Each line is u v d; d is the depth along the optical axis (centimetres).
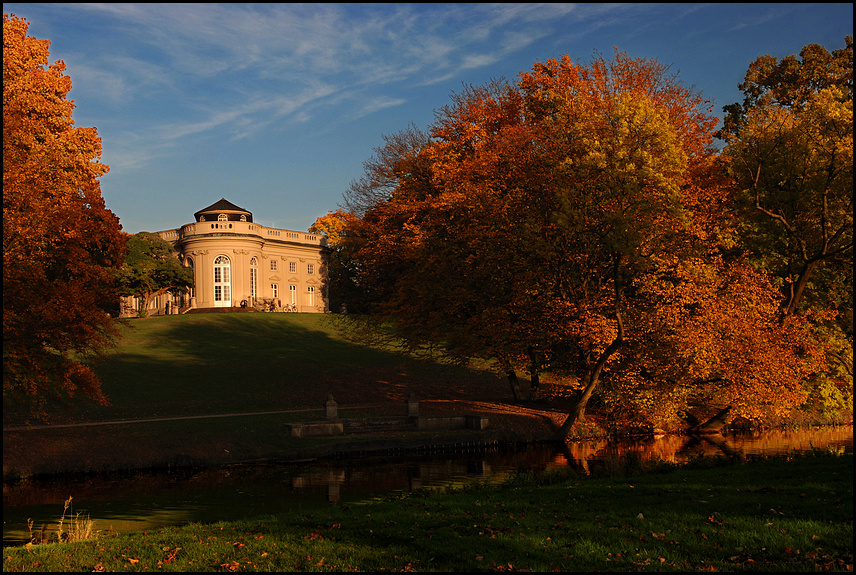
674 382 2439
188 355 4325
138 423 2466
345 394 3622
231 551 896
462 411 2930
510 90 3130
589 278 2444
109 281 2252
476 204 2488
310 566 808
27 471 1938
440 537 919
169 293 7000
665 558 792
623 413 2741
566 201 2073
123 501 1570
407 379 4128
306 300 8144
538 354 2889
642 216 2008
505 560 802
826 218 2462
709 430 2752
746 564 754
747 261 2489
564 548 847
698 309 2320
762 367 2289
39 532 1240
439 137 3253
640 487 1296
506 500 1230
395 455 2370
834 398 2594
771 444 2353
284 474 1977
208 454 2194
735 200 2681
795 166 2522
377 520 1055
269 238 7650
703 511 1023
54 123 2195
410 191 3142
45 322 1969
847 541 823
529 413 2905
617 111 2022
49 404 2739
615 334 2367
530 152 2525
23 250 1916
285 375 3962
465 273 2627
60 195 2056
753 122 2642
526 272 2473
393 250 2997
